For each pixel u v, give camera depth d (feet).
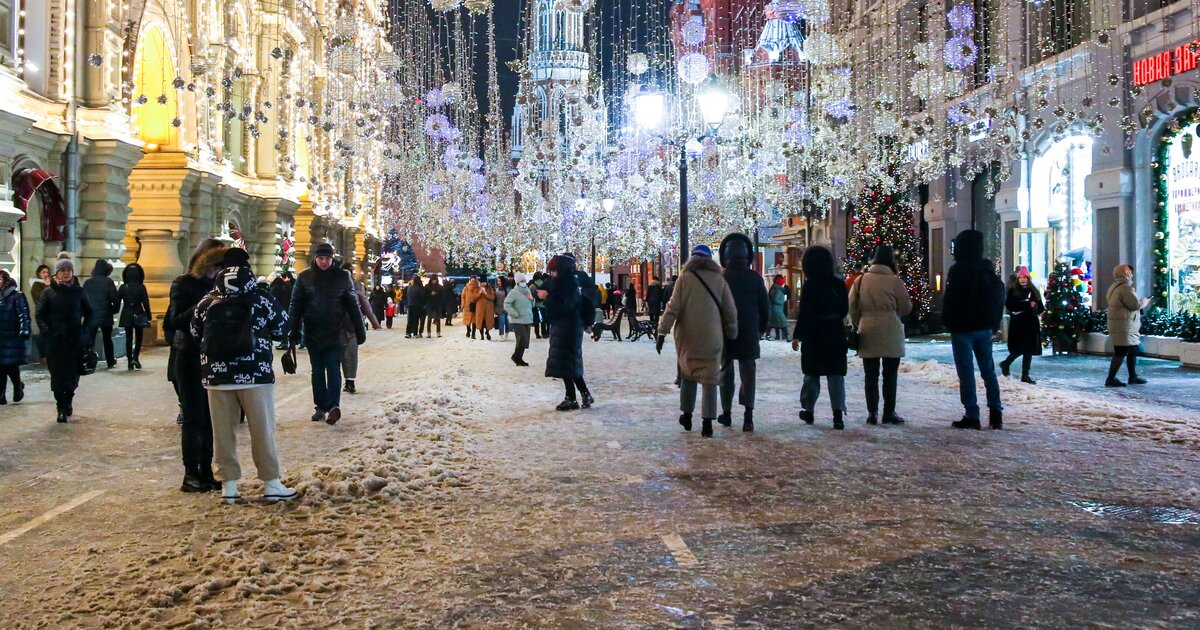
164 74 86.07
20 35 64.95
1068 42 84.07
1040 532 20.94
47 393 48.83
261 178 115.96
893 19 103.19
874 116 102.22
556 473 27.55
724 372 36.32
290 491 24.63
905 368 58.85
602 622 15.78
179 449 32.94
